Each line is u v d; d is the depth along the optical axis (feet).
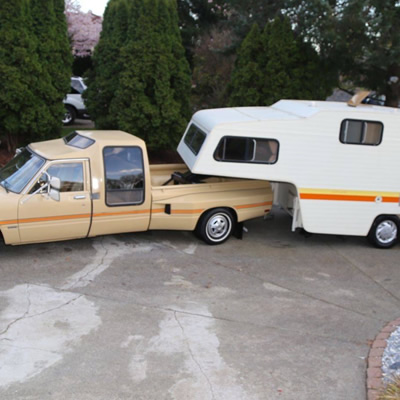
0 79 36.19
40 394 14.21
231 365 16.19
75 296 20.48
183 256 25.84
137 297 20.77
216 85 59.21
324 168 27.04
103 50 42.32
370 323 19.89
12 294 20.26
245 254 26.89
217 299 21.12
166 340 17.52
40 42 37.63
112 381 14.99
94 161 24.27
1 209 22.50
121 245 26.78
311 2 35.50
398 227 29.14
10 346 16.53
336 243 29.99
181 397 14.40
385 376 15.72
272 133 26.16
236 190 28.09
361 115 26.78
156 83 40.52
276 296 21.86
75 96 59.26
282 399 14.56
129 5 41.63
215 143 25.72
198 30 69.51
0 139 42.39
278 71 41.60
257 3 43.34
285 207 30.78
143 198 25.59
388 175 27.78
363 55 37.99
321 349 17.57
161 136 42.04
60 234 24.20
